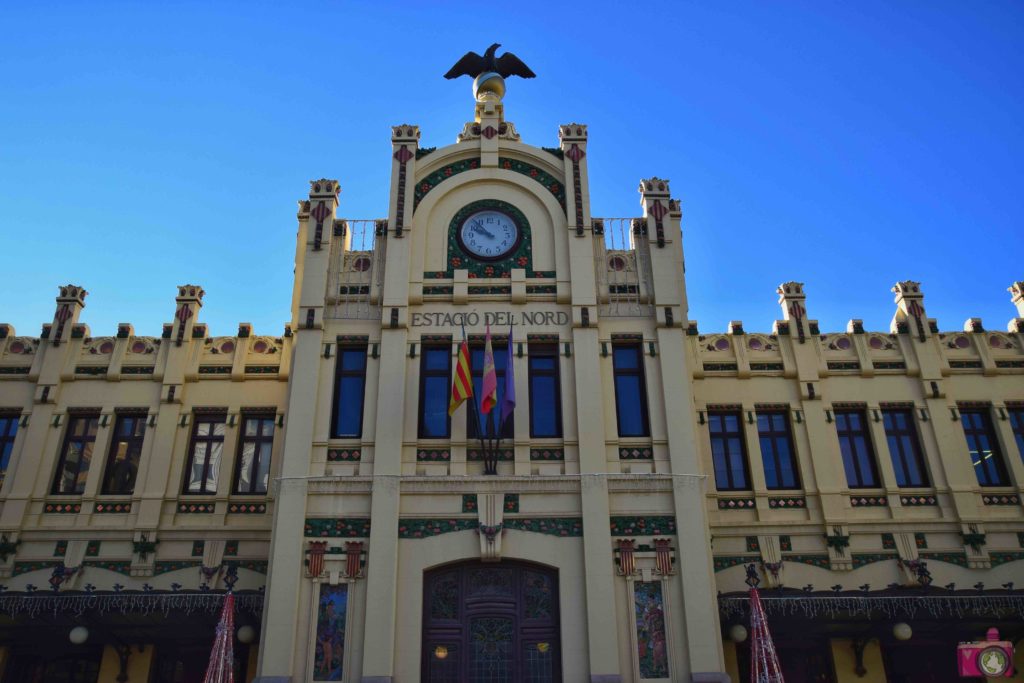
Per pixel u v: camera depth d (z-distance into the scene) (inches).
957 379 915.4
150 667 836.6
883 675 832.3
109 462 884.0
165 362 916.6
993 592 762.8
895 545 844.0
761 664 670.5
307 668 673.6
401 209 840.3
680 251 916.0
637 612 695.1
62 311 936.3
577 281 811.4
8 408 895.7
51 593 741.3
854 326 935.7
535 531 721.0
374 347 789.9
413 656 679.1
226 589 791.1
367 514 722.8
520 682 687.1
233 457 882.1
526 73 1008.9
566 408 765.3
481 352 797.9
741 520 858.1
